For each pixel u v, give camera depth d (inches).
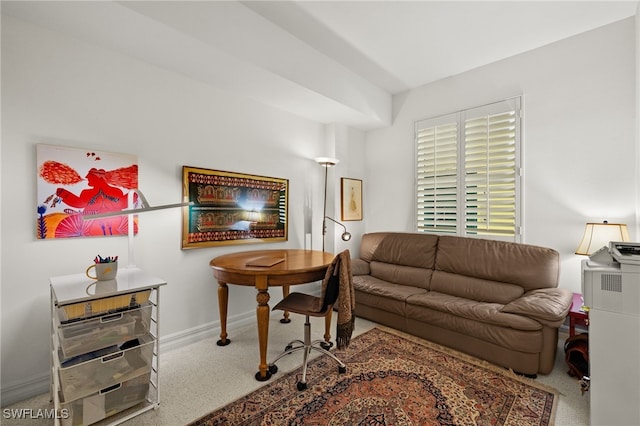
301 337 104.2
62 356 58.2
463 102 129.7
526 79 113.2
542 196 109.7
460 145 130.4
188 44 79.4
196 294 102.4
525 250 103.3
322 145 149.6
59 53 74.8
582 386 71.0
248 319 117.6
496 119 120.4
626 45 94.0
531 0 85.4
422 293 110.4
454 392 72.4
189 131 100.0
